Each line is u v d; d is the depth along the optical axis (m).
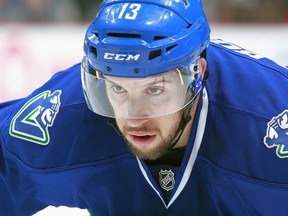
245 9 9.79
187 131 4.27
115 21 3.81
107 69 3.84
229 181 4.27
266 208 4.32
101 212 4.69
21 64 9.00
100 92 4.03
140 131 3.98
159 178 4.41
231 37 9.25
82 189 4.59
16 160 4.65
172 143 4.14
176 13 3.89
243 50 4.73
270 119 4.20
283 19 9.78
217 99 4.32
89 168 4.48
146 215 4.55
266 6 9.79
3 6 9.71
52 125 4.52
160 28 3.79
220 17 9.84
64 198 4.77
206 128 4.28
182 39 3.86
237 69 4.45
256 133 4.19
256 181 4.19
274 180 4.17
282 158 4.13
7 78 8.97
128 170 4.43
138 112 3.92
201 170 4.31
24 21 9.67
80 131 4.46
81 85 4.58
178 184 4.35
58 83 4.71
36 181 4.68
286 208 4.30
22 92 8.95
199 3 4.14
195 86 4.06
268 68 4.48
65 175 4.55
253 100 4.28
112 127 4.41
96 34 3.94
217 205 4.41
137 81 3.85
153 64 3.78
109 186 4.52
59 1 9.78
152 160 4.36
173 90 3.93
